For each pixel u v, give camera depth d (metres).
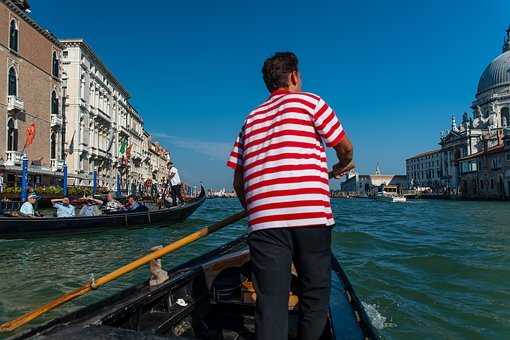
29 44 30.00
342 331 2.76
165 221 15.46
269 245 2.06
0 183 20.62
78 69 38.53
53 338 1.99
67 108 38.28
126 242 11.68
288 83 2.35
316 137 2.17
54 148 33.88
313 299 2.19
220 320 3.58
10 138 27.89
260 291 2.09
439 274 7.50
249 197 2.15
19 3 29.28
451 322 5.10
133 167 63.88
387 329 4.88
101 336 1.99
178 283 3.39
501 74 94.31
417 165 122.06
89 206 14.68
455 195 81.38
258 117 2.25
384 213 30.53
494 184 70.50
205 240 12.23
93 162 43.88
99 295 6.26
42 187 25.48
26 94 29.58
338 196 141.25
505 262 8.49
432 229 16.33
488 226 17.94
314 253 2.11
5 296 6.31
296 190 2.04
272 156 2.10
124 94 57.53
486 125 91.50
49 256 9.52
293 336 3.06
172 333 3.18
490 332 4.81
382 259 8.92
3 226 10.95
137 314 2.93
